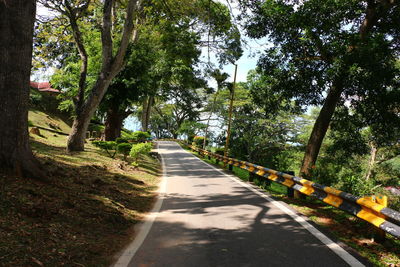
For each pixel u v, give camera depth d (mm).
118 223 6160
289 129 38438
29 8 6766
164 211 7633
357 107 12688
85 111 16375
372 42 9883
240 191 10469
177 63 31016
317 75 11414
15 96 6652
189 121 57688
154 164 21344
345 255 4363
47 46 16203
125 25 16016
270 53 12273
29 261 3652
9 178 6238
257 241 5055
